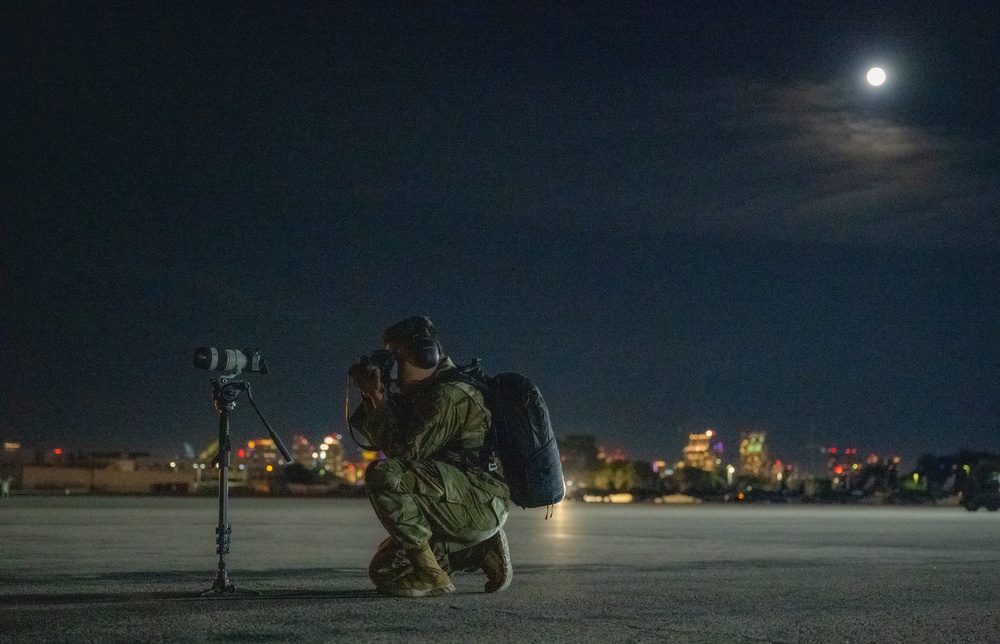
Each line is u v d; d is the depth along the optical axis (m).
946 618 6.96
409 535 7.57
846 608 7.45
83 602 7.43
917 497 93.00
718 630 6.23
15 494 74.00
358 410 7.97
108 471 118.81
